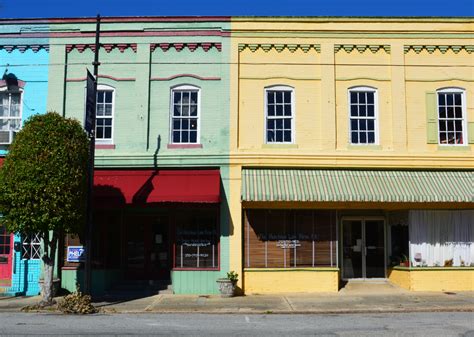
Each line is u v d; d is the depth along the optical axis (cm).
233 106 1878
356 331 1130
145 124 1873
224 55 1900
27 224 1462
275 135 1881
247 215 1844
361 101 1905
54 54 1916
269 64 1900
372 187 1783
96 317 1371
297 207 1836
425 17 1914
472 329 1151
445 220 1859
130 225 1916
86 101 1501
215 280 1820
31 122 1519
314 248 1838
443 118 1905
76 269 1834
